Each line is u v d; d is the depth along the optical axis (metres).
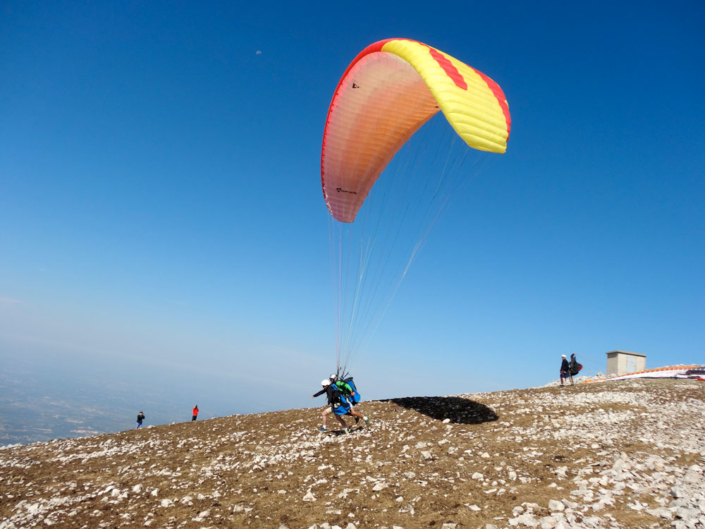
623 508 5.75
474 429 10.72
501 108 9.41
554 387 17.62
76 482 9.80
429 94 11.81
